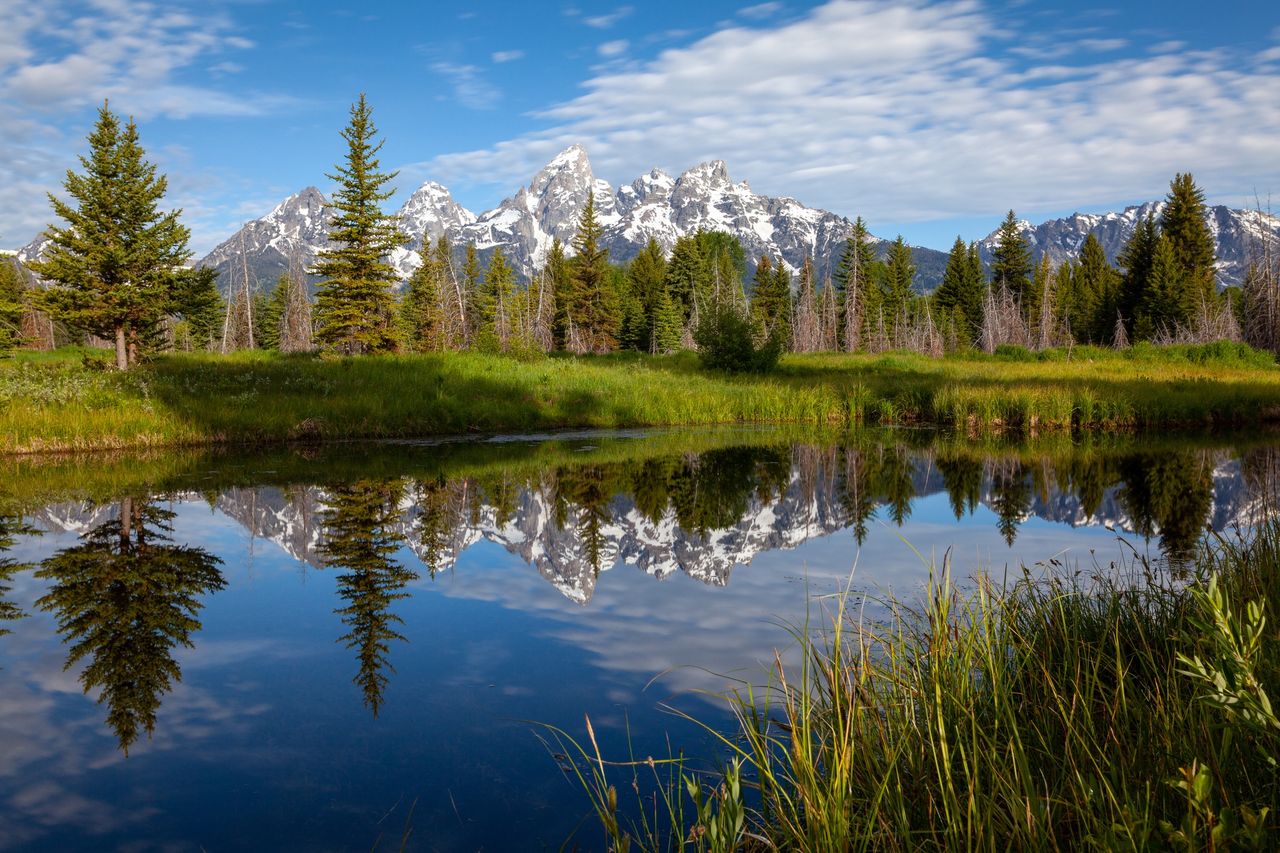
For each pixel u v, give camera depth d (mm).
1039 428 21031
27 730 4027
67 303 30297
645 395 24500
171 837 3090
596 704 4281
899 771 3088
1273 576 4609
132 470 12969
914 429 21531
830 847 2602
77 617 5840
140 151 31047
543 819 3188
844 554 7512
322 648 5207
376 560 7484
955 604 5184
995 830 2697
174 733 4008
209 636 5453
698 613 5785
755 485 11734
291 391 20797
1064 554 7320
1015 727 2936
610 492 11086
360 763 3674
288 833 3090
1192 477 12281
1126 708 3100
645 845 2984
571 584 6629
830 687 3564
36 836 3080
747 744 3779
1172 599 4812
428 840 3049
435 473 12797
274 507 9922
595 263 66188
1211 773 2453
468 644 5242
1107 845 2160
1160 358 40531
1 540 8211
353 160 35656
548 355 43469
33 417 15672
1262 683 2535
